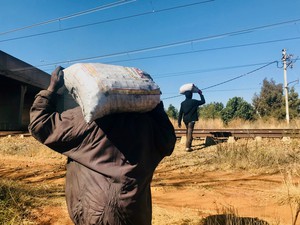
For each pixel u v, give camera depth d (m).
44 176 8.52
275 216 4.79
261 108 55.16
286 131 12.07
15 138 16.45
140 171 2.65
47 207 5.35
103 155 2.61
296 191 5.45
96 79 2.47
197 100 11.30
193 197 6.01
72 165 2.78
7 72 29.05
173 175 8.11
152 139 2.81
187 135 11.27
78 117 2.68
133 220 2.63
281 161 8.59
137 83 2.62
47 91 2.75
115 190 2.56
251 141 11.57
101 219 2.54
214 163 9.01
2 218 4.62
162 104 2.99
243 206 5.34
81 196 2.64
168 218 4.82
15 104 35.19
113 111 2.55
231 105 52.81
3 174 9.01
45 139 2.67
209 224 4.51
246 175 7.78
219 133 12.73
